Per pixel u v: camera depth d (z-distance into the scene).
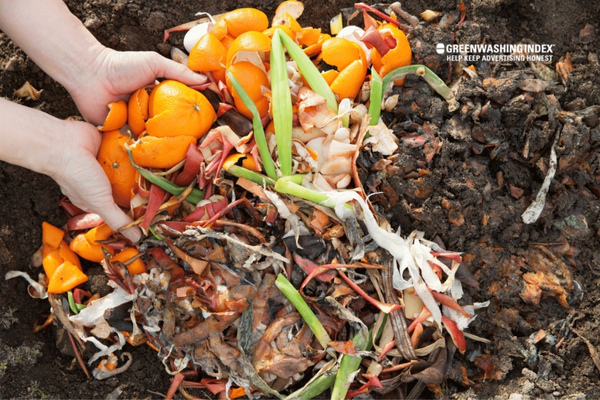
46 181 0.89
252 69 0.82
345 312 0.81
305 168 0.83
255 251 0.81
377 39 0.83
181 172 0.82
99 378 0.87
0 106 0.76
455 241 0.85
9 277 0.87
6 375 0.84
